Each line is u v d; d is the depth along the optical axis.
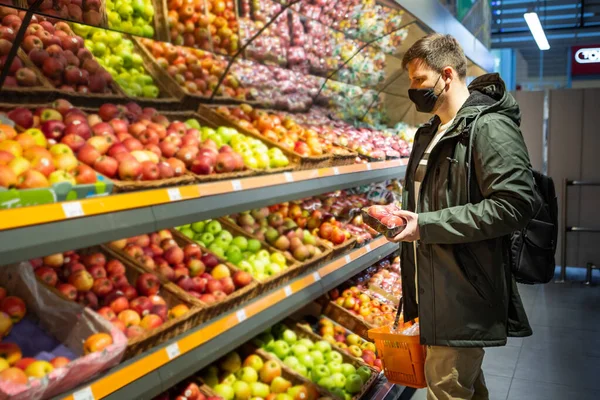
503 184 1.96
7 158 1.53
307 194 2.65
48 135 1.88
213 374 2.43
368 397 2.74
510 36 12.04
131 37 2.76
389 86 5.19
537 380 3.71
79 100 2.34
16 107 2.08
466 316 2.10
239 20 3.01
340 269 3.06
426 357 2.32
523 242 2.27
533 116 6.55
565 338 4.48
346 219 3.82
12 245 1.26
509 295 2.17
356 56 4.21
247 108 3.29
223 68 3.29
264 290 2.43
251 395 2.46
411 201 2.45
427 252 2.16
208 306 2.03
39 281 1.78
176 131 2.49
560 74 12.08
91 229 1.49
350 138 3.89
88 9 2.20
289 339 2.86
